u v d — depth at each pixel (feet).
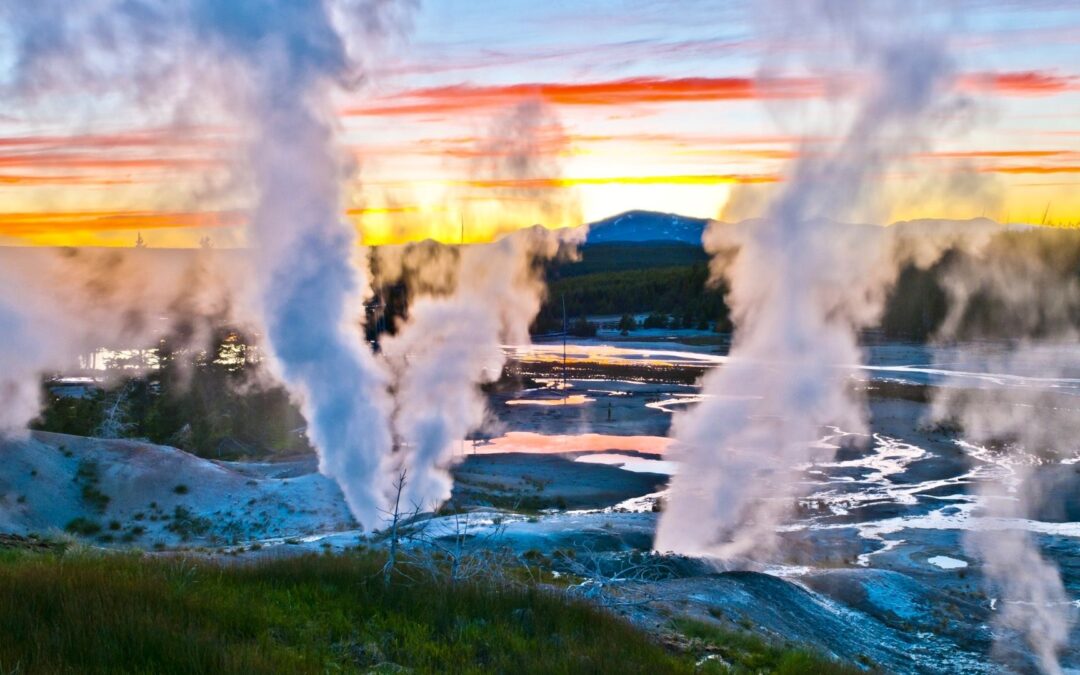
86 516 104.27
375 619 38.52
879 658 70.59
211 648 29.01
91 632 28.22
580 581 69.31
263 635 32.63
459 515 104.06
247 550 81.56
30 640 26.94
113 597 32.63
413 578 46.32
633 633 44.78
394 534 47.52
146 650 27.89
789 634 67.21
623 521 109.29
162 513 106.73
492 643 37.19
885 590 89.04
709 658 46.80
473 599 43.37
